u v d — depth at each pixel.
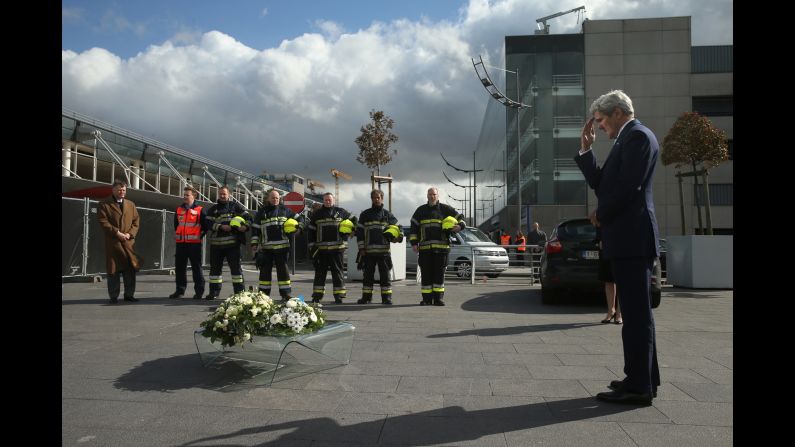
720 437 3.28
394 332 6.82
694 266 13.21
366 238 9.91
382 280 9.95
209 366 5.01
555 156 34.06
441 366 5.05
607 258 4.05
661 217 34.44
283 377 4.66
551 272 9.30
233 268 10.26
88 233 14.21
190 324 7.30
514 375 4.73
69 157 18.80
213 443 3.21
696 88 34.50
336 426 3.50
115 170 21.67
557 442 3.22
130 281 9.83
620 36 34.34
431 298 9.73
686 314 8.72
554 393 4.20
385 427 3.47
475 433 3.37
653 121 34.31
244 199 31.97
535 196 33.97
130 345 5.94
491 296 11.34
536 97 34.50
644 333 3.90
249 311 4.76
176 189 27.80
